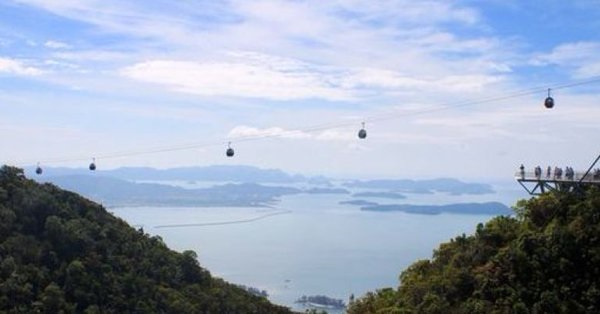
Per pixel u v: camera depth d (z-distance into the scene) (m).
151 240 61.53
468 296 33.47
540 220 36.28
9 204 52.78
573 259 31.89
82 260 51.06
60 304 45.97
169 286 55.81
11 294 45.03
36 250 49.62
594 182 36.34
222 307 57.03
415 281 38.00
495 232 36.62
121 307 49.38
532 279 31.92
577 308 29.67
